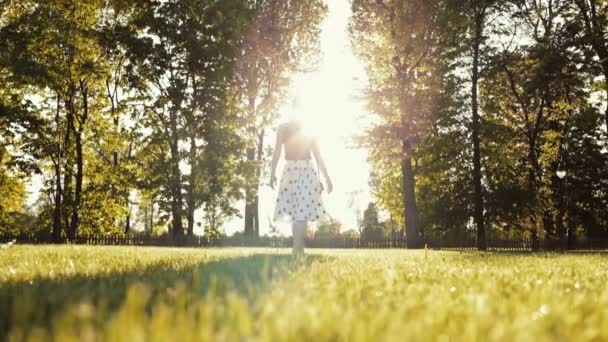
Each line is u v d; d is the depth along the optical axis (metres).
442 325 1.70
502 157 35.66
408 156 34.09
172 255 8.27
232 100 35.47
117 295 2.60
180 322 1.44
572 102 36.62
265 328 1.43
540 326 1.86
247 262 5.71
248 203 36.19
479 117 34.81
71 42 34.25
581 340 1.52
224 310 1.91
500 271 5.28
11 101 35.59
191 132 33.44
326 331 1.45
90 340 1.21
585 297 2.97
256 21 36.62
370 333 1.39
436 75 34.19
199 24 34.69
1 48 32.94
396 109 35.00
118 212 38.56
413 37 33.66
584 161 39.69
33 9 35.62
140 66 33.94
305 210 8.18
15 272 4.28
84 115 37.09
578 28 30.55
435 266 6.15
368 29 35.09
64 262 5.78
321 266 5.42
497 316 2.01
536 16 35.72
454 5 32.41
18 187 41.25
